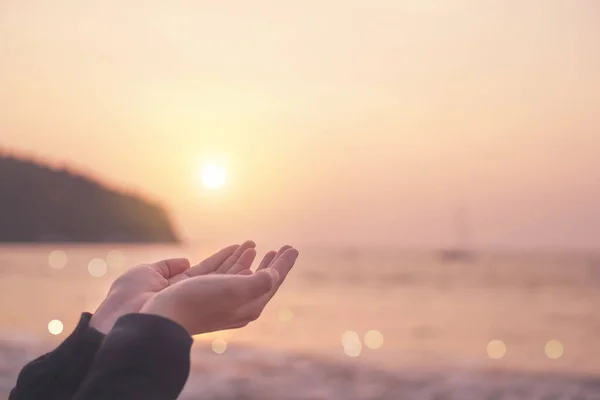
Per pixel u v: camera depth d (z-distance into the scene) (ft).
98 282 127.85
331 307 94.99
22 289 108.06
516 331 70.38
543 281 134.62
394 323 77.51
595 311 87.04
